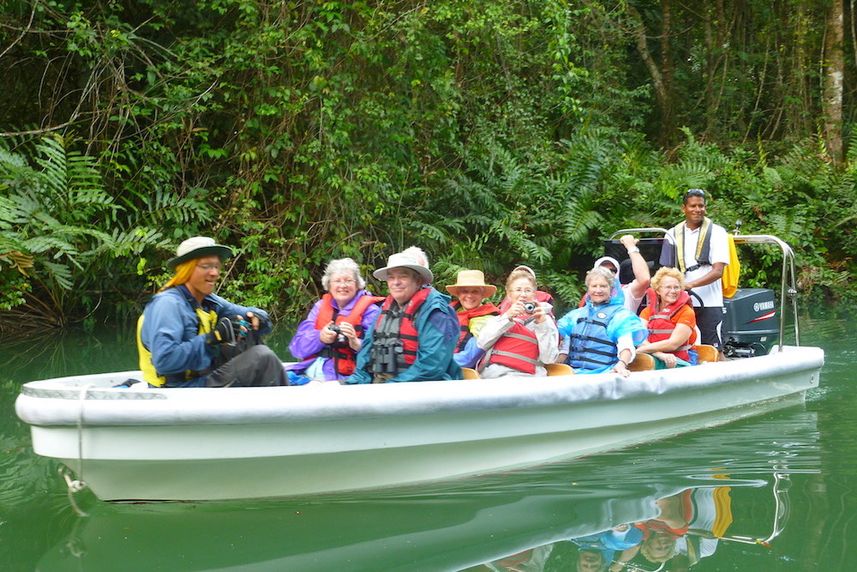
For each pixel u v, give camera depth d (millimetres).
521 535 3373
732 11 19438
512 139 13242
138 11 10375
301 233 10203
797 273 12516
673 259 5711
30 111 10680
